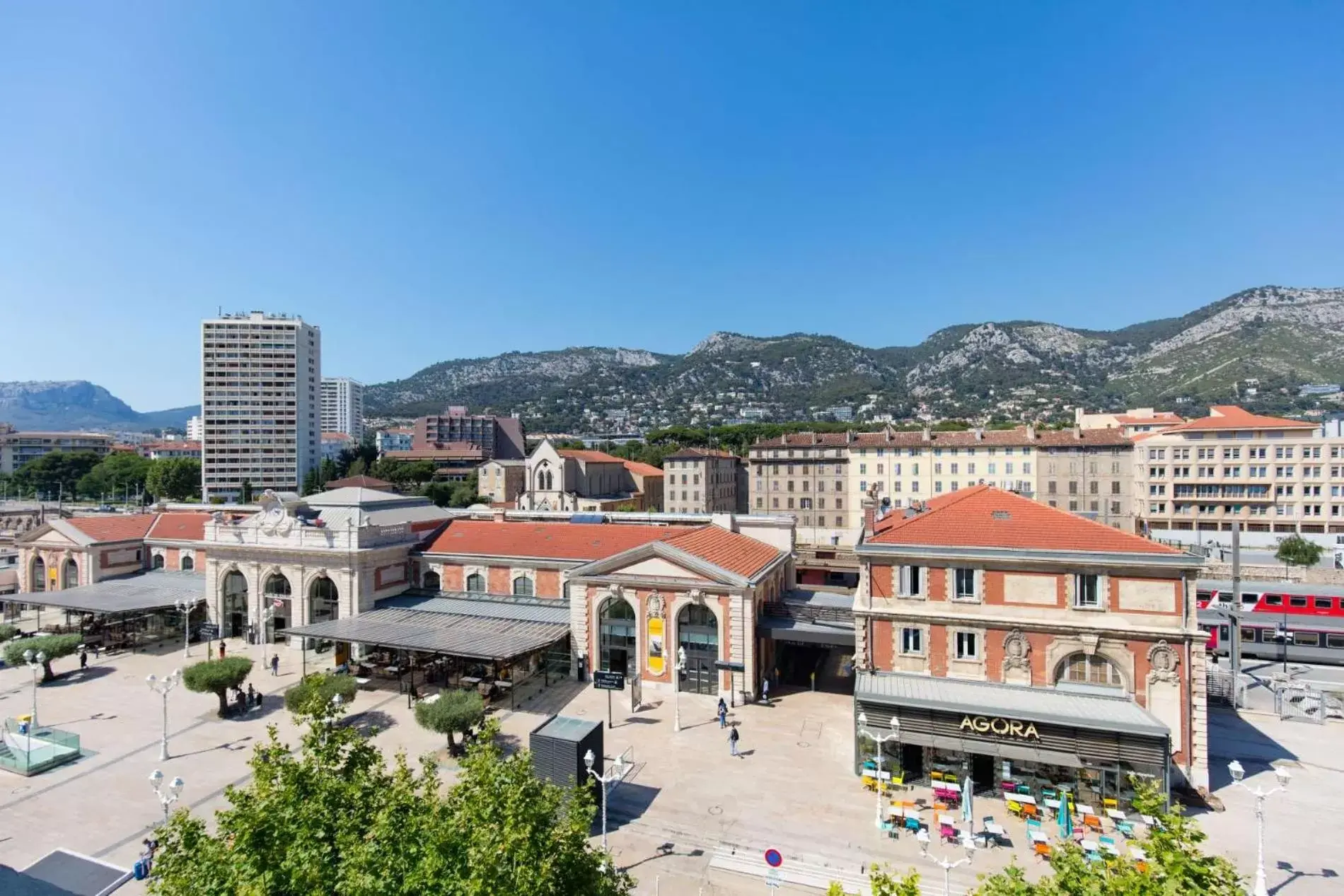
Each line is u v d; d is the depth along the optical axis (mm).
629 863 26750
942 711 32281
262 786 19547
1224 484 103500
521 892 16016
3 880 23500
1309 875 25594
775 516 60688
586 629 47906
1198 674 32344
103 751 37219
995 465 111375
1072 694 33875
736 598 44062
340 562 54406
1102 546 34500
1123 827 28000
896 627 37719
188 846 18219
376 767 26453
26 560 70812
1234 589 47750
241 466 190250
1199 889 15070
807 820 29828
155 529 72750
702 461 132625
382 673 48156
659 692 45688
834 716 42031
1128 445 106188
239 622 60812
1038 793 31406
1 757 34875
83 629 59938
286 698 39656
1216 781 33562
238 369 189875
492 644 44250
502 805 18375
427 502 71312
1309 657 52031
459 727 35031
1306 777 33844
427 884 16469
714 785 32969
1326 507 98688
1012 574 35844
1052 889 16219
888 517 50594
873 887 15656
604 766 29797
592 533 57938
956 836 28062
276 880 16984
